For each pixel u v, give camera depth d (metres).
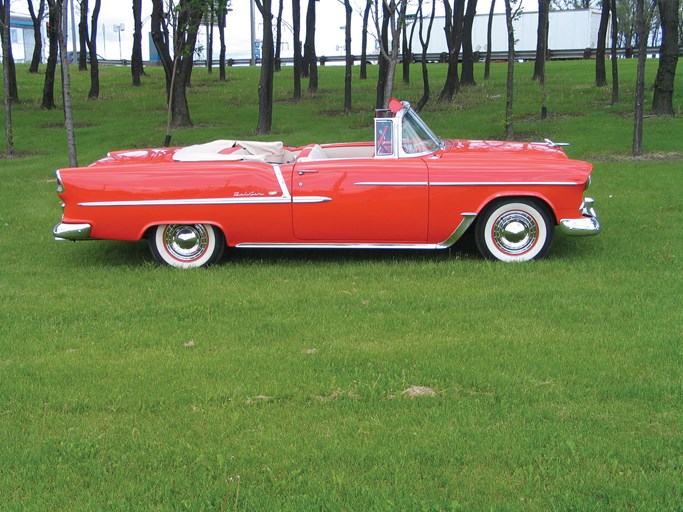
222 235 7.07
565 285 6.07
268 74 18.23
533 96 22.64
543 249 6.90
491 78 29.05
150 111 23.95
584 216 6.81
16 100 25.38
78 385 4.33
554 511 3.03
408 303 5.76
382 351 4.73
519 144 7.80
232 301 5.92
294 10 25.19
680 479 3.21
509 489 3.18
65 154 16.75
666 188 10.11
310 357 4.66
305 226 6.87
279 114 22.14
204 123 20.89
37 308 5.82
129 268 7.10
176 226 7.03
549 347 4.73
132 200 6.91
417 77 31.83
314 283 6.41
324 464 3.41
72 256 7.64
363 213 6.79
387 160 6.86
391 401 4.03
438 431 3.67
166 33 23.06
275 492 3.20
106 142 18.19
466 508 3.04
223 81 33.00
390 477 3.28
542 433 3.62
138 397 4.14
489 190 6.70
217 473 3.35
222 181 6.85
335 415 3.88
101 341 5.09
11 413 4.02
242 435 3.70
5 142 18.48
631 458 3.38
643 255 6.93
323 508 3.07
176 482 3.29
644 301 5.61
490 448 3.50
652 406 3.89
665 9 17.34
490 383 4.21
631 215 8.60
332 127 19.09
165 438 3.68
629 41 40.00
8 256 7.62
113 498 3.19
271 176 6.82
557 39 40.62
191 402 4.09
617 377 4.24
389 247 6.92
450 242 6.88
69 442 3.66
